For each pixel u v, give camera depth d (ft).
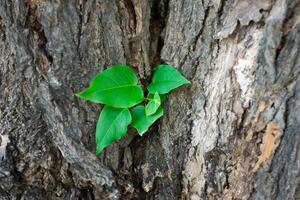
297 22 1.66
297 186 1.85
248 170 1.88
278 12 1.66
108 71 1.87
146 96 2.00
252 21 1.73
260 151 1.84
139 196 2.10
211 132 1.92
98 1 1.84
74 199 2.06
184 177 2.04
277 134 1.80
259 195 1.90
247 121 1.83
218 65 1.85
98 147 1.88
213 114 1.90
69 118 1.94
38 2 1.80
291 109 1.76
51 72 1.89
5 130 1.95
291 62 1.70
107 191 2.03
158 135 2.04
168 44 1.94
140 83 1.99
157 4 2.00
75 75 1.91
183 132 1.98
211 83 1.88
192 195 2.05
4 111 1.94
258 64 1.75
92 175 2.00
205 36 1.86
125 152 2.07
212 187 1.98
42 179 2.02
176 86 1.89
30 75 1.89
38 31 1.85
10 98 1.93
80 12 1.84
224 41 1.82
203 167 1.98
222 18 1.80
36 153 1.97
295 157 1.81
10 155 1.96
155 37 2.03
